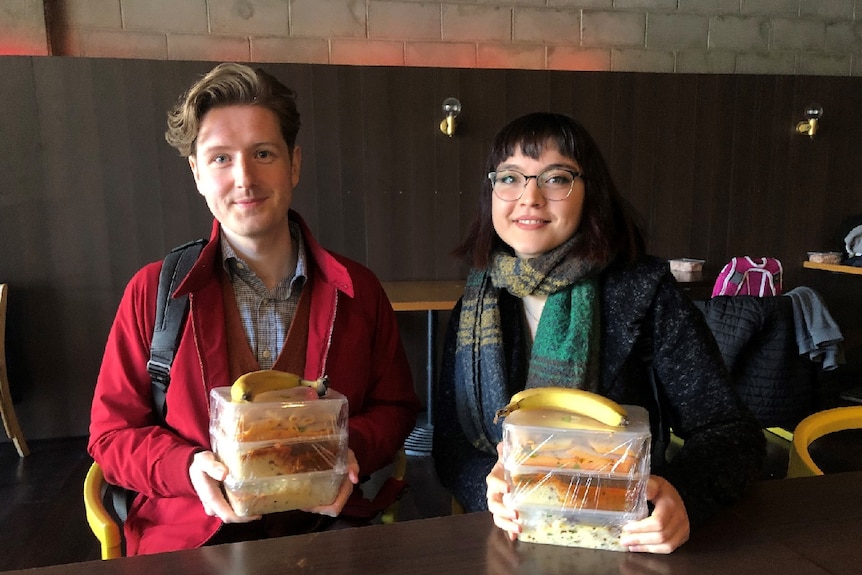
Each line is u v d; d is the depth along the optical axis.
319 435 0.85
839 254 3.79
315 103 3.23
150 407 1.23
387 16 3.47
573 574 0.70
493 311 1.22
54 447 3.04
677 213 3.70
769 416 2.48
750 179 3.75
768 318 2.38
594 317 1.14
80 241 3.10
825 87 3.74
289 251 1.29
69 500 2.43
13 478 2.66
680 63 3.83
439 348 3.53
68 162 3.04
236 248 1.24
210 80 1.12
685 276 3.51
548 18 3.64
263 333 1.24
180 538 1.08
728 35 3.86
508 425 0.76
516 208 1.13
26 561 2.00
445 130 3.35
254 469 0.83
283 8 3.35
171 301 1.19
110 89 3.03
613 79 3.50
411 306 2.79
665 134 3.61
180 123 1.15
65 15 3.14
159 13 3.23
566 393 0.80
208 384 1.16
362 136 3.30
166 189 3.15
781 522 0.83
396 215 3.41
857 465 2.68
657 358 1.12
